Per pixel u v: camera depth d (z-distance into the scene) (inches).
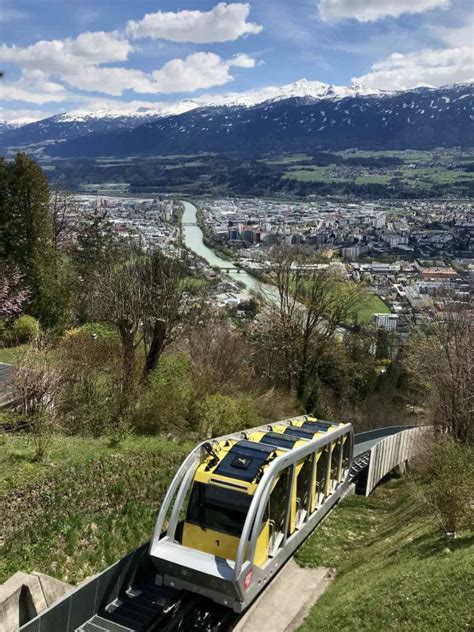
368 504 721.6
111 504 580.4
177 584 413.7
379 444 824.9
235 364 1166.3
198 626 406.6
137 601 421.1
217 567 401.7
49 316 1258.6
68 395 757.3
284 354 1364.4
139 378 848.3
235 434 513.0
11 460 591.8
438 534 509.7
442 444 652.7
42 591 380.8
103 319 1024.2
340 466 674.2
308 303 1318.9
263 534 433.1
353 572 495.2
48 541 494.3
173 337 1036.5
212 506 432.1
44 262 1291.8
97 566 490.6
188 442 783.7
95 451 662.5
